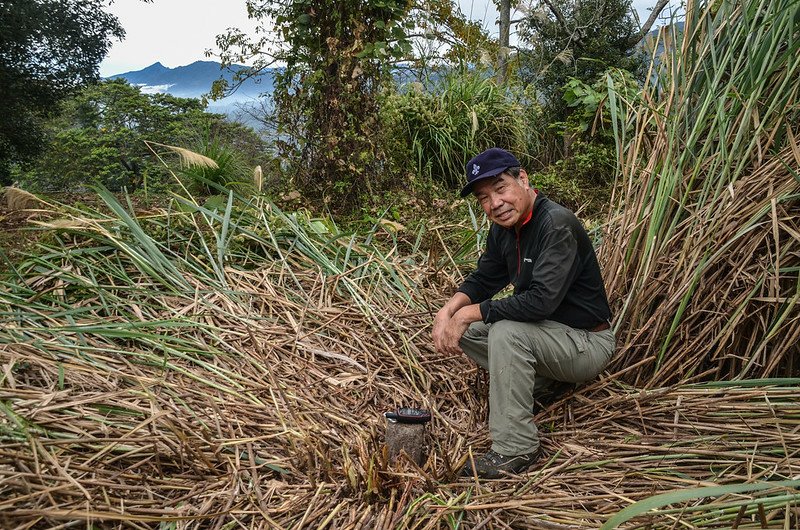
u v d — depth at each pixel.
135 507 1.89
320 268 3.70
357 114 5.65
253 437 2.31
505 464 2.35
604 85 6.99
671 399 2.55
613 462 2.30
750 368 2.69
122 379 2.52
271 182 6.55
